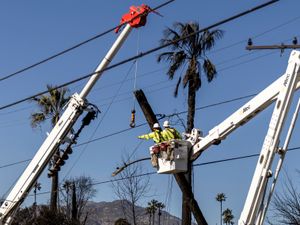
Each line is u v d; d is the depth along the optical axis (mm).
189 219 24484
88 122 17922
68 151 17938
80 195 43781
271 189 11656
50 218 35594
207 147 14055
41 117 38969
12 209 18094
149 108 17578
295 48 15766
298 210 27781
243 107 13211
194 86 28938
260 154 11727
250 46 15977
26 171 18109
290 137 11828
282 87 11891
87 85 17688
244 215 11648
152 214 66312
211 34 29609
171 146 14188
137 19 16344
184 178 16469
